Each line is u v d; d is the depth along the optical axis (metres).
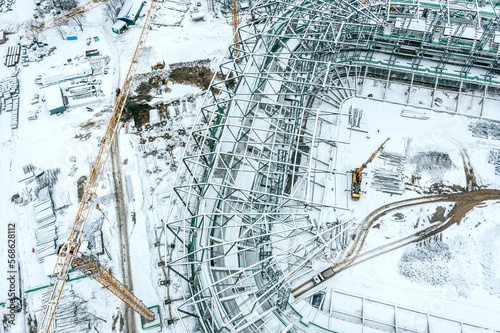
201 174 71.44
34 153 83.62
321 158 73.94
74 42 103.75
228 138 69.12
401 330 55.81
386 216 67.38
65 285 66.00
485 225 65.62
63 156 82.62
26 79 96.69
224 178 62.00
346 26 78.12
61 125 87.75
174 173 77.25
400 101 79.75
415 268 62.09
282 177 65.25
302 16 79.31
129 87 89.69
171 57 97.31
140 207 74.00
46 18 109.44
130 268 67.25
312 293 59.47
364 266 62.81
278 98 74.62
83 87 92.69
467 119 76.81
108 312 63.31
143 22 106.44
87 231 71.56
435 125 76.56
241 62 90.62
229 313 53.44
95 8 111.31
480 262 62.28
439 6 76.88
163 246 69.06
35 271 68.69
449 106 78.75
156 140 82.62
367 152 74.12
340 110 78.88
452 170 71.50
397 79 81.81
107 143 82.75
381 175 70.94
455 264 62.34
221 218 58.31
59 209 75.31
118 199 75.38
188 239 62.59
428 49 78.94
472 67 79.75
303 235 64.94
